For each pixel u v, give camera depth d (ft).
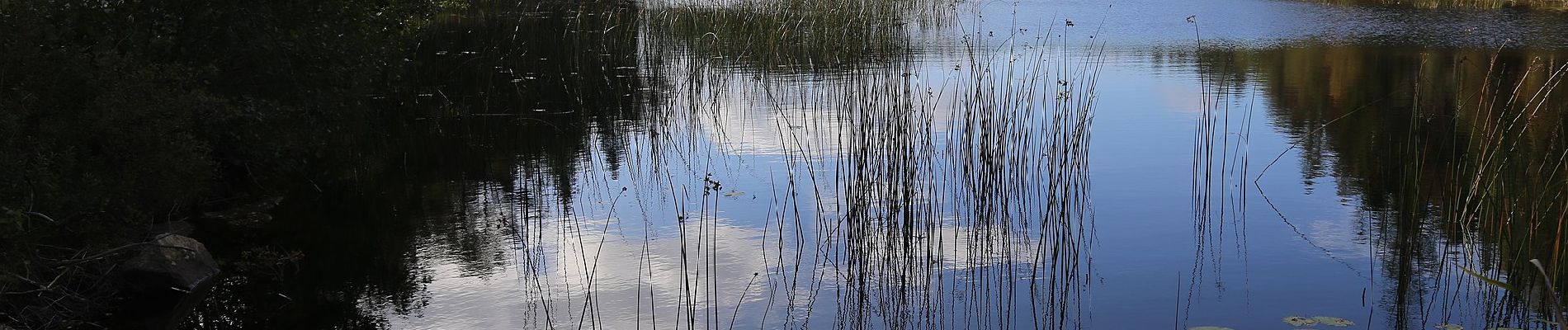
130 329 15.02
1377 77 40.42
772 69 41.06
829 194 22.24
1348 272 17.06
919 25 59.62
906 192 19.25
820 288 16.56
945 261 17.83
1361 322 14.96
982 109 22.85
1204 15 66.69
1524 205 17.48
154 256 16.43
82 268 15.85
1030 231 19.48
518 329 14.88
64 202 15.83
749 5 51.44
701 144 27.68
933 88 35.06
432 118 30.89
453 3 42.86
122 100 17.15
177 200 18.86
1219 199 21.53
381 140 27.84
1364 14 65.92
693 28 49.80
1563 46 49.55
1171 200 21.42
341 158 25.84
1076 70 40.78
